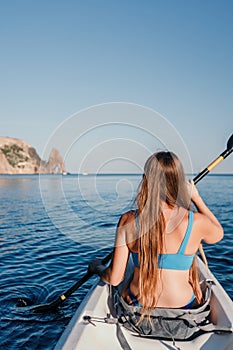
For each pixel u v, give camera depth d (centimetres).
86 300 234
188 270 197
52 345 297
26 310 359
